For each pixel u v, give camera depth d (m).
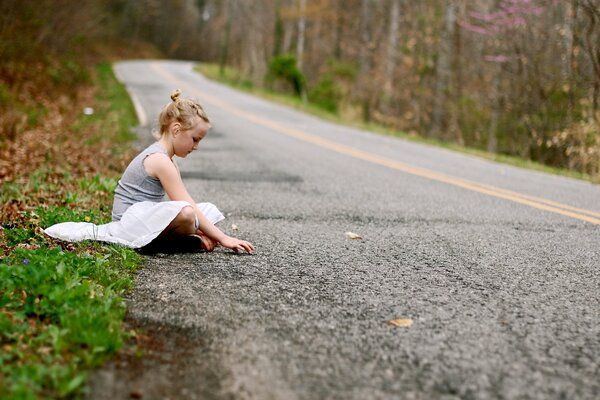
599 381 2.26
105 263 3.46
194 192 6.47
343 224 5.14
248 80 37.28
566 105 17.22
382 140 14.51
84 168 7.75
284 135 13.93
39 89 17.64
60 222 4.36
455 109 23.06
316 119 20.16
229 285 3.34
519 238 4.77
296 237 4.59
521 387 2.19
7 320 2.48
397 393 2.12
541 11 16.67
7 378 2.04
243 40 53.09
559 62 17.36
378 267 3.82
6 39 17.81
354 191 6.92
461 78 23.44
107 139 10.99
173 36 77.19
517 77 18.47
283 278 3.51
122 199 4.05
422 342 2.59
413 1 29.59
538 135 17.67
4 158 8.51
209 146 11.09
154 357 2.36
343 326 2.76
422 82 26.94
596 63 14.01
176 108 3.95
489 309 3.06
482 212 5.88
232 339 2.57
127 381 2.14
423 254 4.19
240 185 7.04
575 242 4.68
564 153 16.53
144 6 68.50
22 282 2.82
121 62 46.16
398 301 3.15
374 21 34.09
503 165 10.96
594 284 3.57
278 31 38.03
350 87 29.77
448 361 2.40
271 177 7.79
